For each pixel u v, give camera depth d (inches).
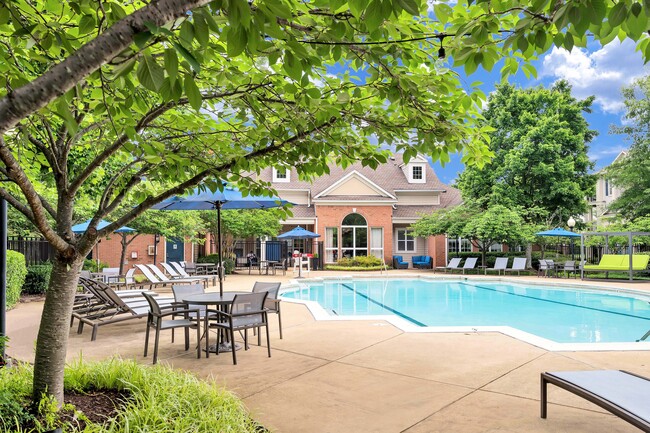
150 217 657.6
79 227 583.2
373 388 189.8
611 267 765.3
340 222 1125.7
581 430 146.6
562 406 167.5
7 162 95.2
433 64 150.9
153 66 68.1
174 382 161.8
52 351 138.8
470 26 102.9
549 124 986.1
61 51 120.0
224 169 172.6
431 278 870.4
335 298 635.5
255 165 200.1
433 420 155.7
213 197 288.8
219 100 171.0
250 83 146.7
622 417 120.1
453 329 310.5
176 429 127.5
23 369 166.6
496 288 746.2
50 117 136.9
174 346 272.1
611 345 259.6
